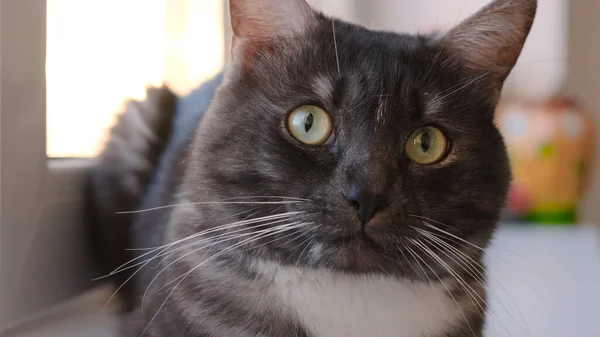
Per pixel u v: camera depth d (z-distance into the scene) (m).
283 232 0.30
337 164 0.29
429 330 0.32
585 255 0.54
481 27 0.32
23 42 0.32
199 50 0.51
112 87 0.44
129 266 0.38
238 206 0.30
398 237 0.29
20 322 0.33
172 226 0.33
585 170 0.64
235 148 0.31
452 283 0.32
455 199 0.31
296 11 0.32
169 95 0.46
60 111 0.37
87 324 0.35
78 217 0.38
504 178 0.33
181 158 0.38
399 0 0.62
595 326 0.39
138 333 0.32
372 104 0.30
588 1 0.66
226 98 0.32
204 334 0.31
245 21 0.32
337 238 0.29
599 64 0.67
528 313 0.41
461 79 0.32
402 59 0.31
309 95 0.30
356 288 0.31
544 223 0.64
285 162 0.30
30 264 0.34
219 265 0.31
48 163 0.35
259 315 0.31
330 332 0.31
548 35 0.66
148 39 0.47
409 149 0.30
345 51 0.31
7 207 0.32
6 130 0.31
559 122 0.62
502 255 0.52
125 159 0.42
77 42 0.38
